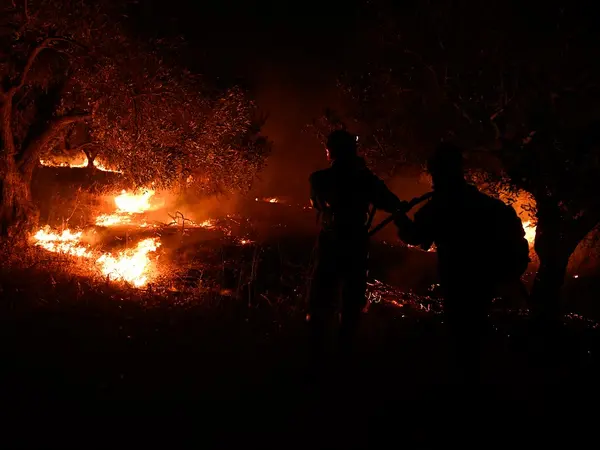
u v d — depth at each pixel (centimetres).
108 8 955
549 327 874
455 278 409
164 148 969
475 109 1004
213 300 719
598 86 920
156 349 505
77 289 672
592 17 909
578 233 910
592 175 898
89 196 1339
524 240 407
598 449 410
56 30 909
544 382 541
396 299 958
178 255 1062
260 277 952
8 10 882
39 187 1318
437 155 416
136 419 383
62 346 486
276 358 519
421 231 418
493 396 475
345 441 384
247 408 415
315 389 452
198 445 362
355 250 460
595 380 562
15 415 371
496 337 726
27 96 1009
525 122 951
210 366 482
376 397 453
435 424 411
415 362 546
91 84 931
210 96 1022
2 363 440
